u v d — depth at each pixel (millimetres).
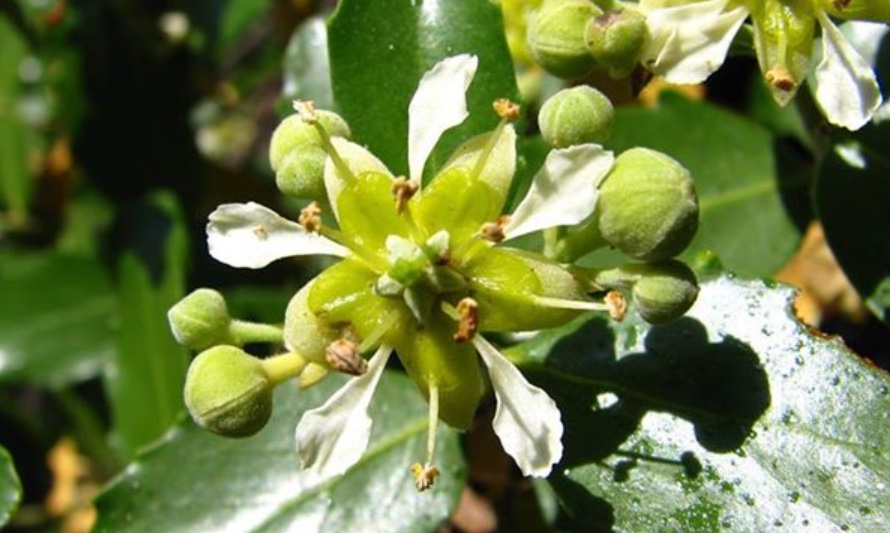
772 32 52
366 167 50
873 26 60
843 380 50
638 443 51
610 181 48
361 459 59
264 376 49
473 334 47
